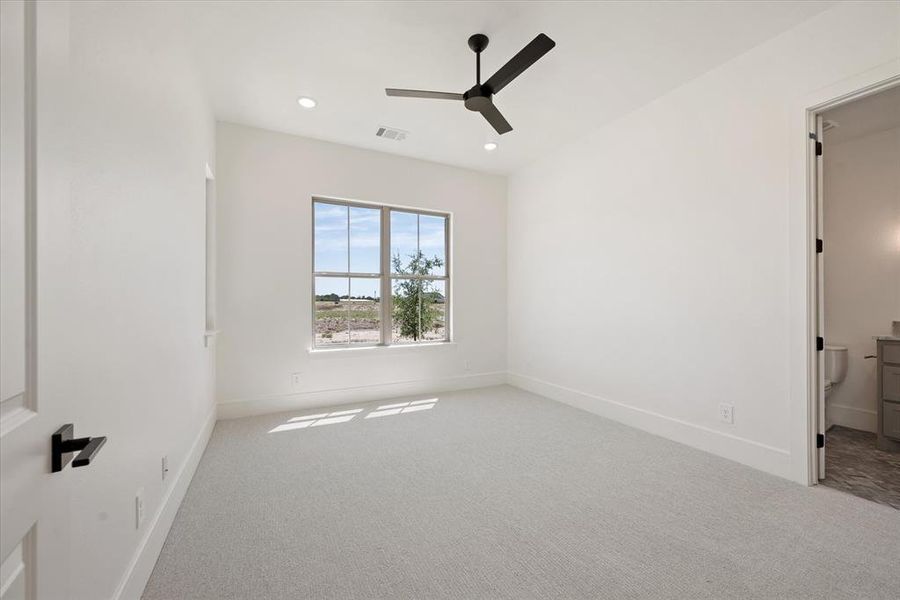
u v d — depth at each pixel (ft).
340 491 7.53
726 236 9.11
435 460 8.99
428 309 15.83
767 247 8.36
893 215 10.84
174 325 6.62
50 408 2.21
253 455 9.21
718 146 9.27
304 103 10.75
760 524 6.39
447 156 14.93
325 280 13.92
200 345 9.02
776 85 8.20
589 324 12.96
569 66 9.21
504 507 6.95
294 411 12.78
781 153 8.13
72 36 3.39
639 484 7.80
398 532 6.20
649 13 7.50
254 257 12.39
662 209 10.60
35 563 2.06
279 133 12.78
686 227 9.98
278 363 12.73
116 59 4.33
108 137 4.10
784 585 5.04
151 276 5.44
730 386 9.02
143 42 5.16
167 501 6.09
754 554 5.65
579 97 10.62
